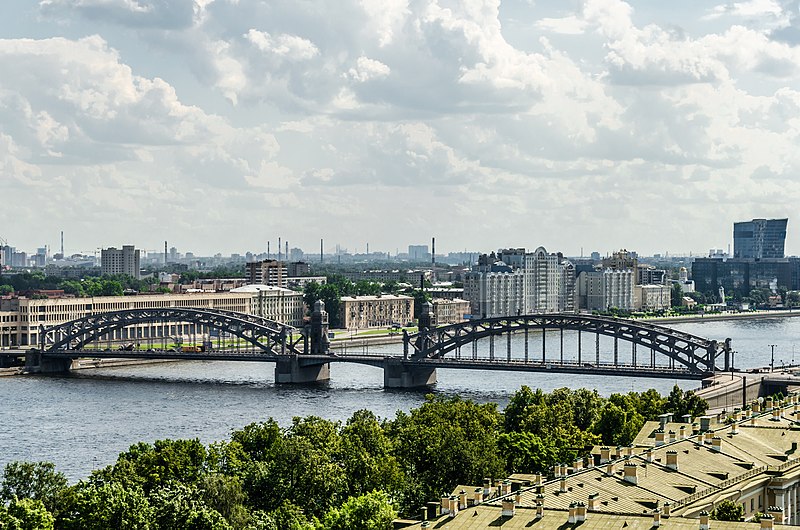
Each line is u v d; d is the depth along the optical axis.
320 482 180.12
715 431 173.25
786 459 160.88
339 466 188.75
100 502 155.38
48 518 150.50
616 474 145.88
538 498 128.00
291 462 181.50
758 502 151.50
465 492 147.12
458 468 190.00
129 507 155.75
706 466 154.00
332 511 156.12
